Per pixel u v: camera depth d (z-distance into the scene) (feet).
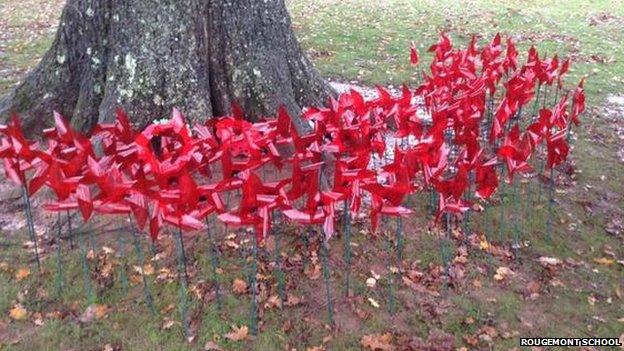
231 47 15.39
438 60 17.37
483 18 37.83
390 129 17.15
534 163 17.17
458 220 14.05
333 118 11.43
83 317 10.56
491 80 16.72
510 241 13.69
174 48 14.47
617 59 29.37
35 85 16.40
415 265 12.44
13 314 10.56
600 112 22.02
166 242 12.42
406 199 14.53
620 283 12.74
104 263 11.83
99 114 15.11
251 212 9.17
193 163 10.05
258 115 15.57
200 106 14.75
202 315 10.73
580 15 40.93
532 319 11.37
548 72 16.90
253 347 10.17
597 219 15.01
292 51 17.13
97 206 9.29
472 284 12.10
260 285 11.43
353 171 9.80
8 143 9.96
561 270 12.91
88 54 15.69
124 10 14.49
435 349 10.37
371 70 25.70
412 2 43.60
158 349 10.03
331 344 10.32
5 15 36.09
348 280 11.53
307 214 9.30
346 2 42.01
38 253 12.10
